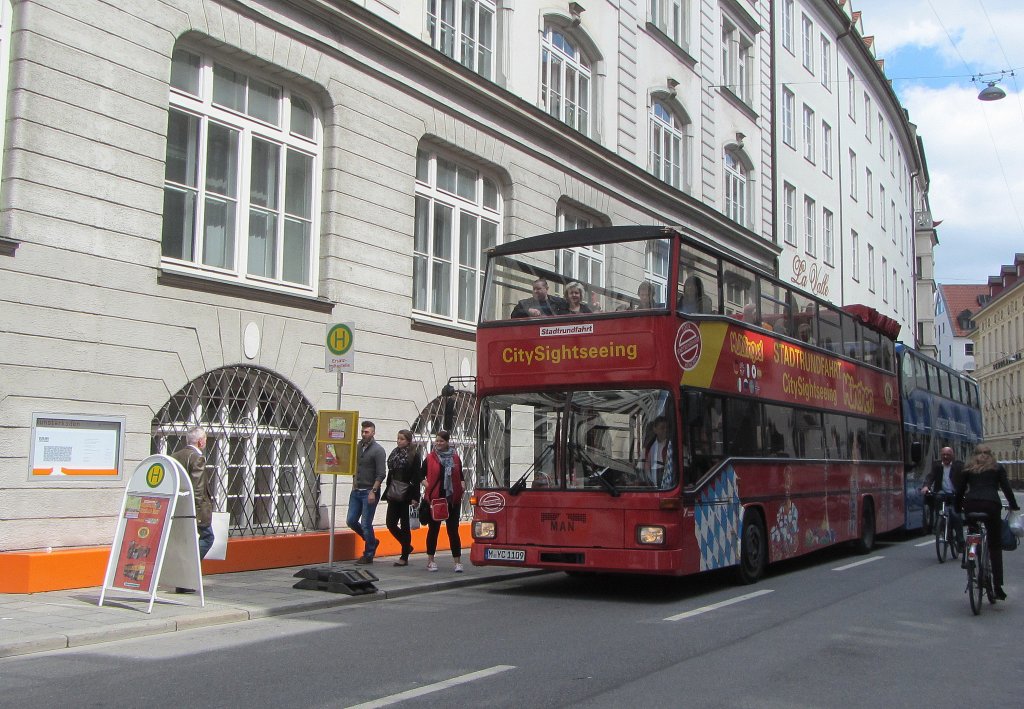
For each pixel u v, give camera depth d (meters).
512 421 11.91
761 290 13.95
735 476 12.55
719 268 12.62
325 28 14.70
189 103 12.99
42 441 10.71
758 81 32.28
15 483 10.44
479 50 18.89
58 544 10.80
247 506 13.34
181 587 10.03
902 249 54.19
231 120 13.57
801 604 11.02
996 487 10.80
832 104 40.66
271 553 13.00
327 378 14.49
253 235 13.88
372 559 14.05
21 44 10.77
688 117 27.25
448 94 17.27
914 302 59.38
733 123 30.23
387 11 16.02
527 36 20.05
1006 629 9.38
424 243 17.17
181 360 12.31
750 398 13.19
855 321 18.38
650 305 11.35
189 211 12.94
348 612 10.28
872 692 6.70
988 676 7.27
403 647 8.20
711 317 12.24
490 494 11.85
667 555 10.86
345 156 15.02
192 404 12.65
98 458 11.27
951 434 25.47
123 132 11.75
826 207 38.97
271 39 13.83
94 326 11.30
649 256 11.52
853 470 17.42
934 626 9.52
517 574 13.95
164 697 6.39
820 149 38.59
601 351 11.46
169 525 9.50
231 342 12.99
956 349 101.31
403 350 16.02
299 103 14.74
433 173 17.42
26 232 10.66
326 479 14.41
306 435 14.22
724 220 28.06
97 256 11.38
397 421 15.84
